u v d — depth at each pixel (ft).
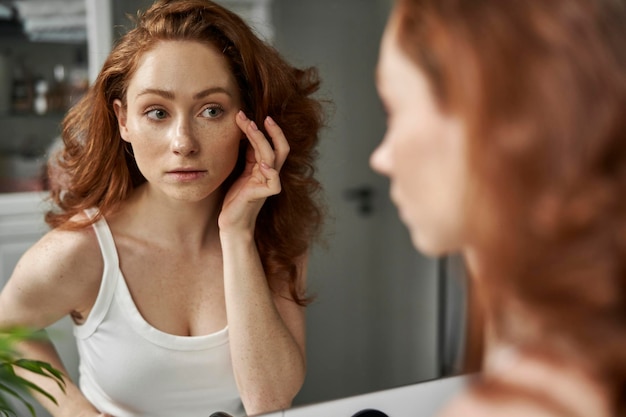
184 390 3.00
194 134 2.58
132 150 2.90
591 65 1.08
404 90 1.23
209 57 2.60
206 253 3.00
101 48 5.34
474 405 1.18
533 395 1.13
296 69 3.10
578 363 1.14
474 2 1.14
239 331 2.88
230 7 5.87
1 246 5.08
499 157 1.10
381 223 7.23
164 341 2.89
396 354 7.14
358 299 7.30
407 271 6.86
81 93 5.83
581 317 1.14
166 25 2.59
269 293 2.94
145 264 2.91
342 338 7.28
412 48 1.19
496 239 1.13
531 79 1.09
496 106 1.10
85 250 2.85
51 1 5.81
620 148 1.11
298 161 3.09
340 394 7.25
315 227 3.32
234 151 2.71
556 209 1.10
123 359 2.90
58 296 2.87
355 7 6.83
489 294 1.19
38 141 5.85
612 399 1.14
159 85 2.52
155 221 2.90
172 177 2.60
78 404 2.88
